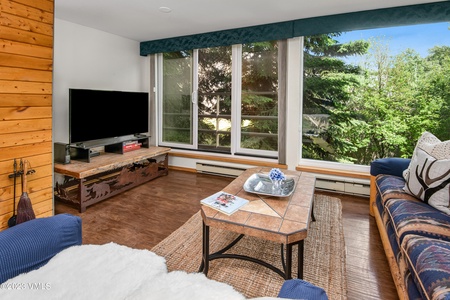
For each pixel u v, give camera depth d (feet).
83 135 10.56
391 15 9.48
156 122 15.39
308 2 9.16
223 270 5.95
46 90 7.35
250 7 9.64
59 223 3.81
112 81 13.29
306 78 11.93
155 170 12.98
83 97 10.50
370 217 8.81
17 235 3.44
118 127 12.24
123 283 3.13
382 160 8.48
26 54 6.81
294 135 11.87
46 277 3.13
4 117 6.52
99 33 12.49
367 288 5.44
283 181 7.11
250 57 12.85
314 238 7.39
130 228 7.93
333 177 11.23
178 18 10.83
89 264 3.43
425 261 3.88
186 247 6.88
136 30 12.52
